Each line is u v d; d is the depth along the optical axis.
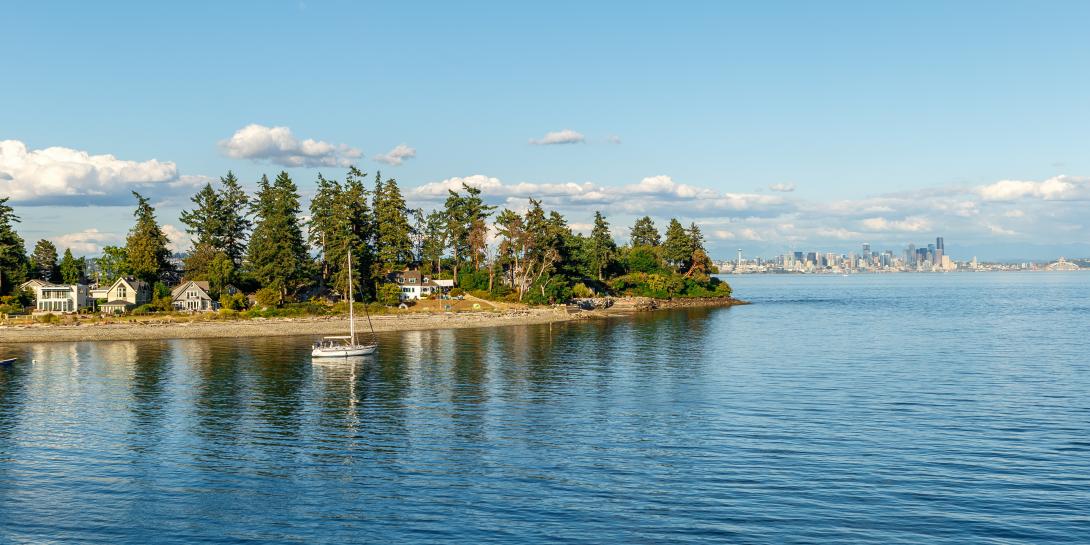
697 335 114.31
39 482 41.09
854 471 40.78
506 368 80.00
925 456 43.31
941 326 126.12
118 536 33.91
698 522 34.22
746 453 44.47
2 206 148.75
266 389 68.38
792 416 53.72
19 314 135.75
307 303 145.75
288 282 146.12
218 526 34.84
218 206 171.50
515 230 167.62
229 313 134.62
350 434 50.84
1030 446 45.06
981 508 35.31
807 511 35.28
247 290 158.12
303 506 37.09
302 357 92.06
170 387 69.81
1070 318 142.25
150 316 133.62
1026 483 38.53
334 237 159.62
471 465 43.19
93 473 42.59
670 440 47.72
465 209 182.75
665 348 96.81
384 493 38.72
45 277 167.62
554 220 185.88
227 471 42.75
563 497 37.66
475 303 160.12
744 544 31.91
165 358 91.50
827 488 38.22
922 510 35.19
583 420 53.81
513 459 44.22
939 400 58.72
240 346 105.25
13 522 35.56
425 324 135.00
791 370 75.19
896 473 40.34
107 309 138.00
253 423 54.44
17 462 44.81
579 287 184.00
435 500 37.59
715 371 75.25
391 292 154.88
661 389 65.38
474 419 54.84
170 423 54.66
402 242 177.25
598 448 46.25
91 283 173.25
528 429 51.41
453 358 89.00
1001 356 84.44
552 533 33.34
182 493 39.16
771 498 37.00
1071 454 43.38
